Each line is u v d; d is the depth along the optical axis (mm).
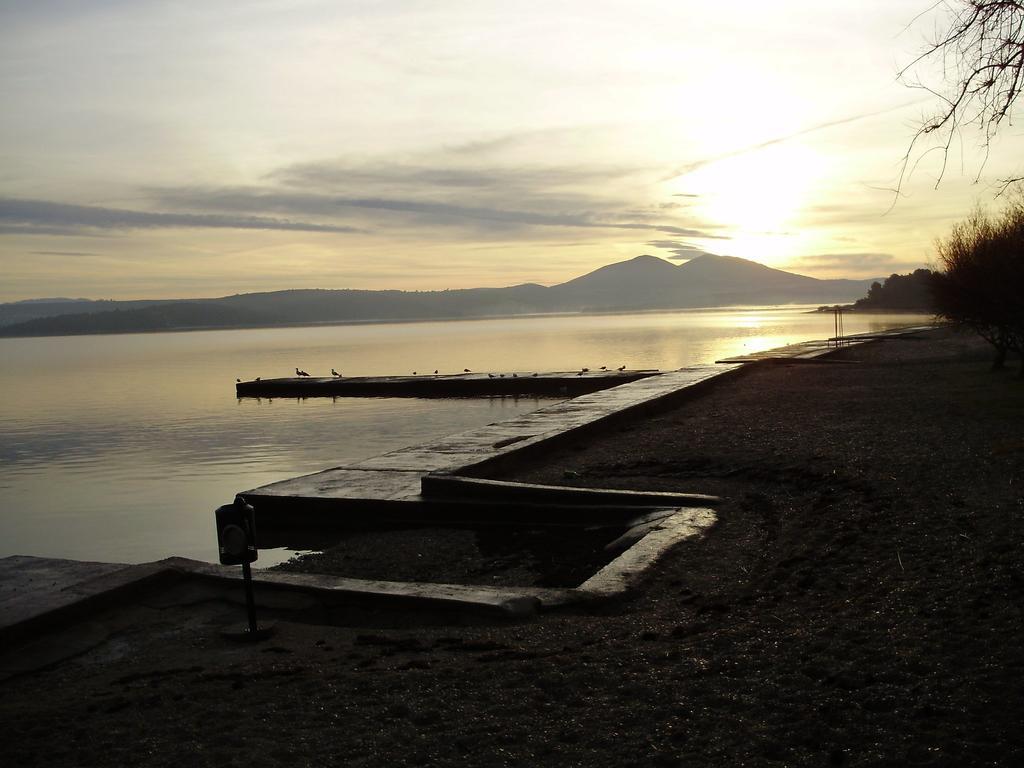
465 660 5852
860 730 4242
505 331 165500
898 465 12219
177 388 55000
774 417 19375
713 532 9773
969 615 5766
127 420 37250
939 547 7820
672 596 7504
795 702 4641
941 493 10133
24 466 25891
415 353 91750
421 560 10641
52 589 7734
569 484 13242
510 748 4387
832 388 25578
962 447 13305
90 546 15273
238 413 37750
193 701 5285
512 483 12531
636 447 16422
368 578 9984
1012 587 6230
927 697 4504
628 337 109188
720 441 16297
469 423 30312
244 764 4367
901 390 23656
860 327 101438
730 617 6520
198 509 18188
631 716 4656
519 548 10844
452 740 4516
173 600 7926
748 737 4297
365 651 6270
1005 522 8352
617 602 7391
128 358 104438
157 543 15281
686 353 69812
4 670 6379
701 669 5254
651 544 9055
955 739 4055
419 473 14734
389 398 40969
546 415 20672
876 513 9531
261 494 13688
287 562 10984
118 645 6922
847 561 7816
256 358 93000
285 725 4832
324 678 5586
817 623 6027
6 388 60094
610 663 5492
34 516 18250
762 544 9102
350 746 4516
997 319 25312
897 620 5867
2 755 4629
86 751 4625
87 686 5883
